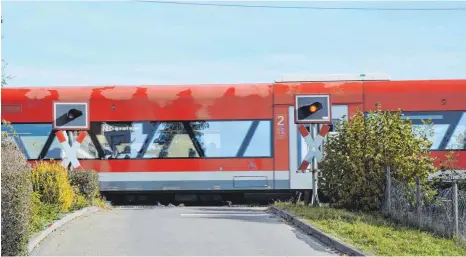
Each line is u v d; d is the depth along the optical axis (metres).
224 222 14.18
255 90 19.95
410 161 14.19
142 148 19.91
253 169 19.61
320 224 12.50
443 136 19.52
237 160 19.66
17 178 9.00
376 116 14.72
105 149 19.95
